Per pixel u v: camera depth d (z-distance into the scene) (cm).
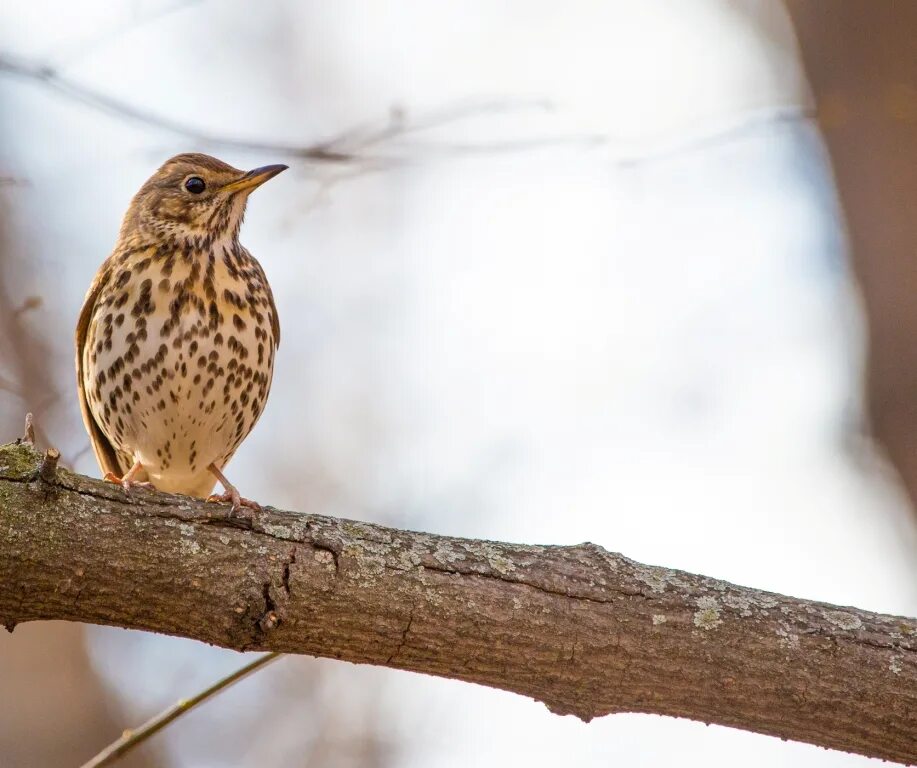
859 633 960
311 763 1892
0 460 882
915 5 1614
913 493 1551
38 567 864
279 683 1933
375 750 1905
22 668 1778
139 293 1227
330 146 1400
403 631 920
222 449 1299
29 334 1866
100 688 1808
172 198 1297
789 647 949
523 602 934
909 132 1588
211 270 1252
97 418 1293
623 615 944
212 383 1239
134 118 1342
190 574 888
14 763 1717
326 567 913
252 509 933
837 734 959
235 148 1370
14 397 1795
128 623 895
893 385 1557
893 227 1578
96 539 876
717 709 957
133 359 1226
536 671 939
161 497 909
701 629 947
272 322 1322
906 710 948
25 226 1919
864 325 1596
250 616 896
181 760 1842
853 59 1628
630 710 959
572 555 966
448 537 961
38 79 1326
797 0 1683
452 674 945
